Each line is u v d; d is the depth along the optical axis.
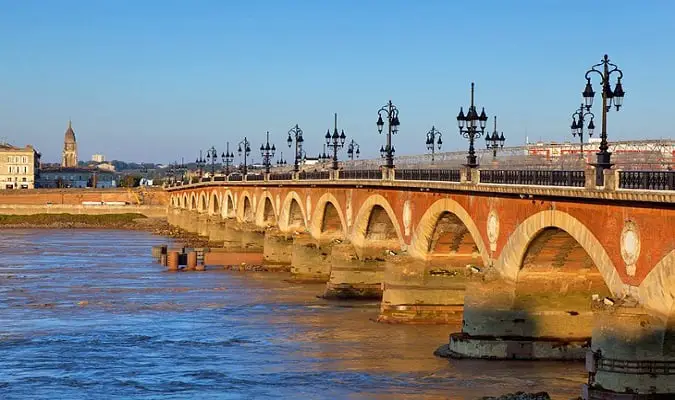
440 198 69.06
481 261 74.88
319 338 69.94
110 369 60.22
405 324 75.06
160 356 64.31
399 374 57.31
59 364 61.78
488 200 60.81
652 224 43.09
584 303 58.91
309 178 111.38
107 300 92.44
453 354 61.41
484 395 51.53
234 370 59.69
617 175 45.09
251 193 149.88
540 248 56.28
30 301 91.56
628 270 45.00
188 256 124.25
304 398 52.31
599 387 45.28
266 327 75.31
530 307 59.06
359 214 89.81
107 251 154.38
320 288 101.50
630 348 44.12
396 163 82.06
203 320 79.38
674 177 41.03
